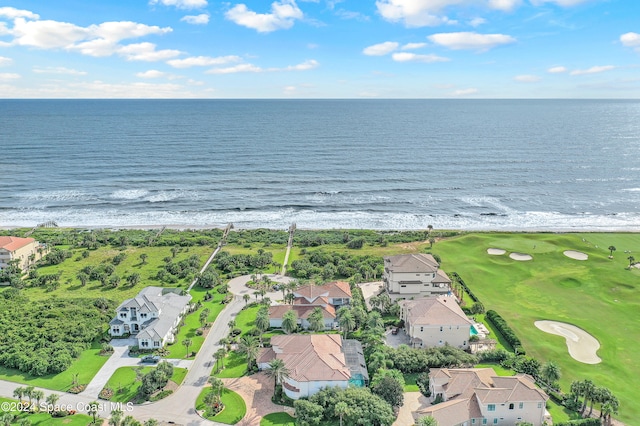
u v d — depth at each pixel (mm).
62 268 146375
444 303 105438
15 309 116312
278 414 79500
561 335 106438
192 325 112188
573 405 80375
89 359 97250
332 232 185375
